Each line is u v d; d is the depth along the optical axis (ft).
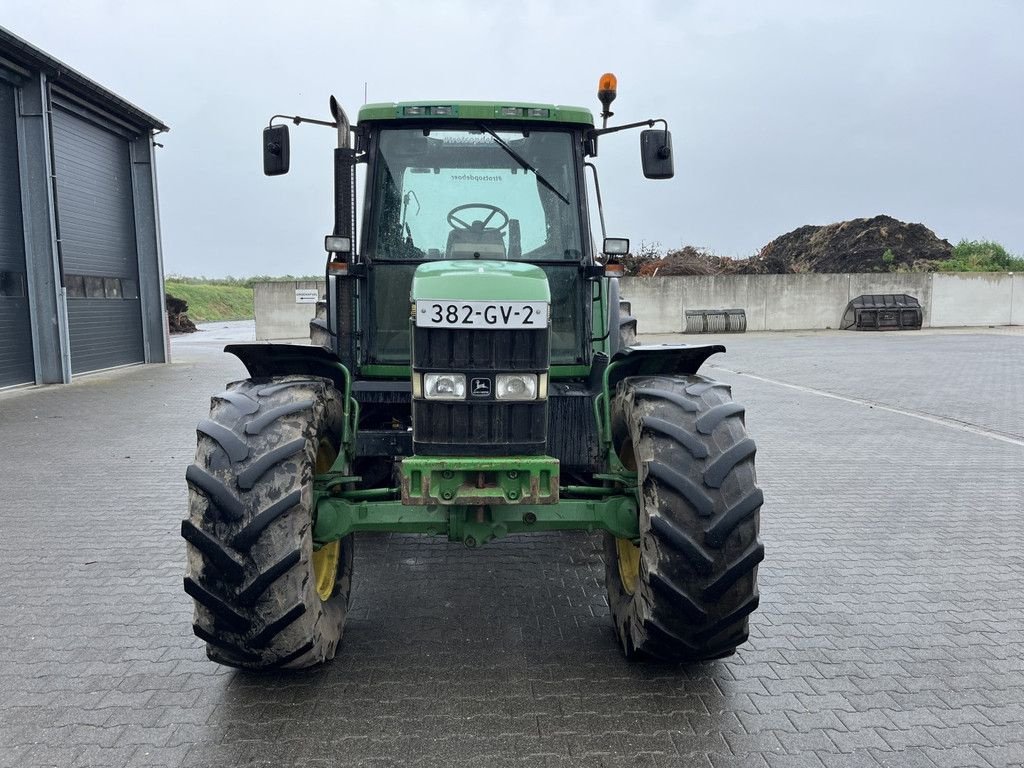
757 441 28.99
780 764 9.30
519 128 14.30
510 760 9.32
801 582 15.21
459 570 15.80
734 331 81.10
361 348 14.15
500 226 14.29
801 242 118.83
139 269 57.00
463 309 10.07
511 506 10.60
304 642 9.96
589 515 10.74
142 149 56.03
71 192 48.14
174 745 9.62
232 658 10.19
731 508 9.75
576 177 14.39
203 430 9.91
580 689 10.98
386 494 11.29
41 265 43.83
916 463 25.49
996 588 14.92
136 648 12.26
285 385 10.61
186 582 9.62
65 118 47.39
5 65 40.06
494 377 10.15
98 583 15.03
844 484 22.82
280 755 9.41
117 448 27.61
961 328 84.33
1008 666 11.80
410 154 14.25
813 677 11.41
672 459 9.95
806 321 83.71
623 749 9.55
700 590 9.80
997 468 24.79
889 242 111.14
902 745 9.72
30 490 21.93
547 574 15.58
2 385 42.06
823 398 39.14
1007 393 40.22
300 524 9.72
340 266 13.16
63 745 9.63
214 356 64.54
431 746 9.59
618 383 12.03
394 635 12.76
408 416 14.51
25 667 11.64
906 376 46.73
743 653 12.16
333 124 15.06
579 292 14.33
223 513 9.48
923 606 14.05
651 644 10.57
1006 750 9.63
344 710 10.40
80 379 47.60
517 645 12.40
